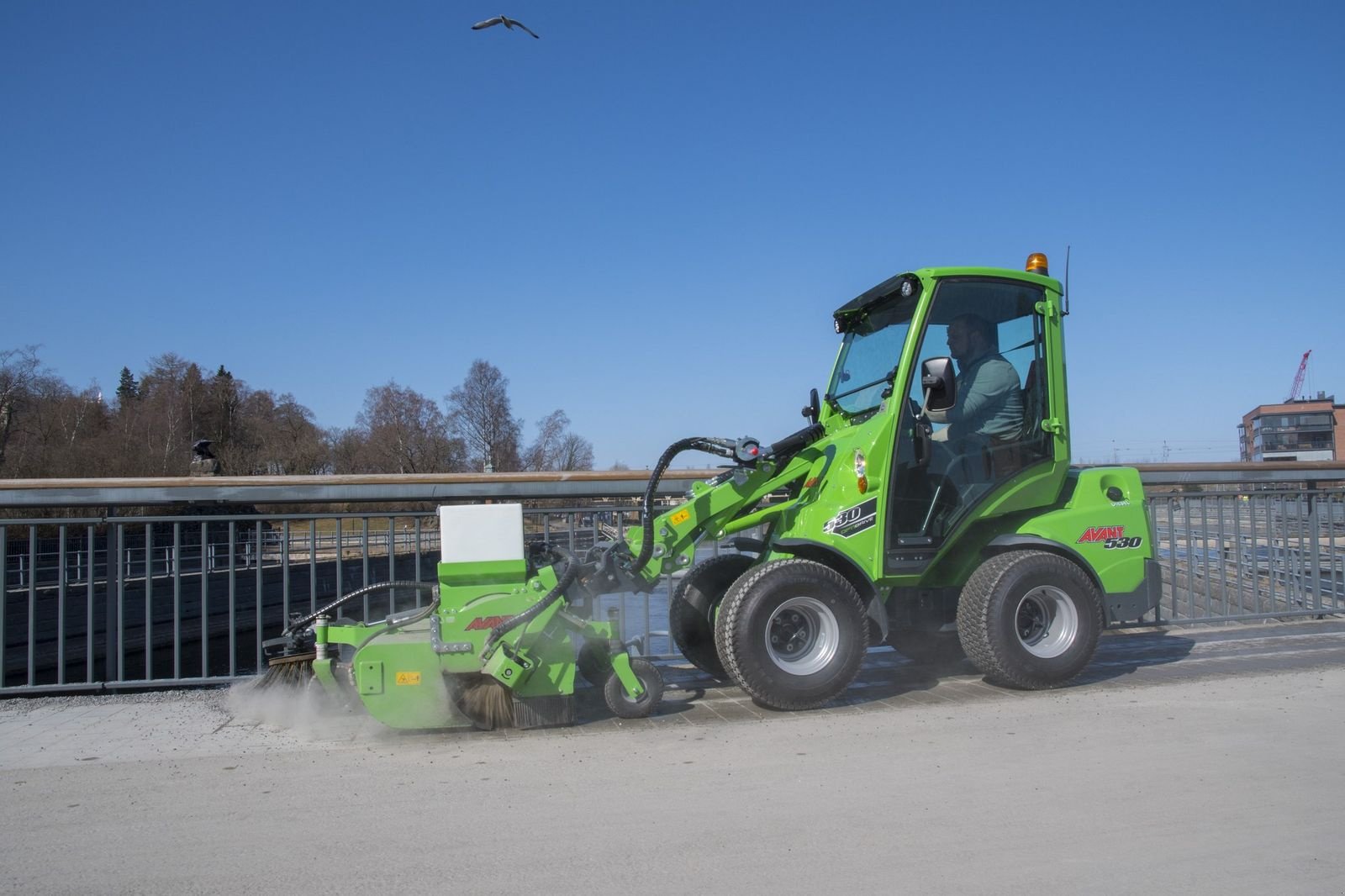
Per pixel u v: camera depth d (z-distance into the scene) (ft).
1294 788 12.07
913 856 10.10
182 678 19.56
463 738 15.53
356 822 11.53
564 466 193.36
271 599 21.45
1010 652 17.38
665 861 10.10
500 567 16.03
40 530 27.43
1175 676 19.07
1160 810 11.34
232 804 12.30
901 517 17.78
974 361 18.75
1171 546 24.72
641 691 16.39
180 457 138.31
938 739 14.73
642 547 16.89
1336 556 25.98
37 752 15.08
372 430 185.37
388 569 21.38
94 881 9.87
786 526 18.29
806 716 16.49
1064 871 9.64
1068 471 19.75
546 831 11.07
